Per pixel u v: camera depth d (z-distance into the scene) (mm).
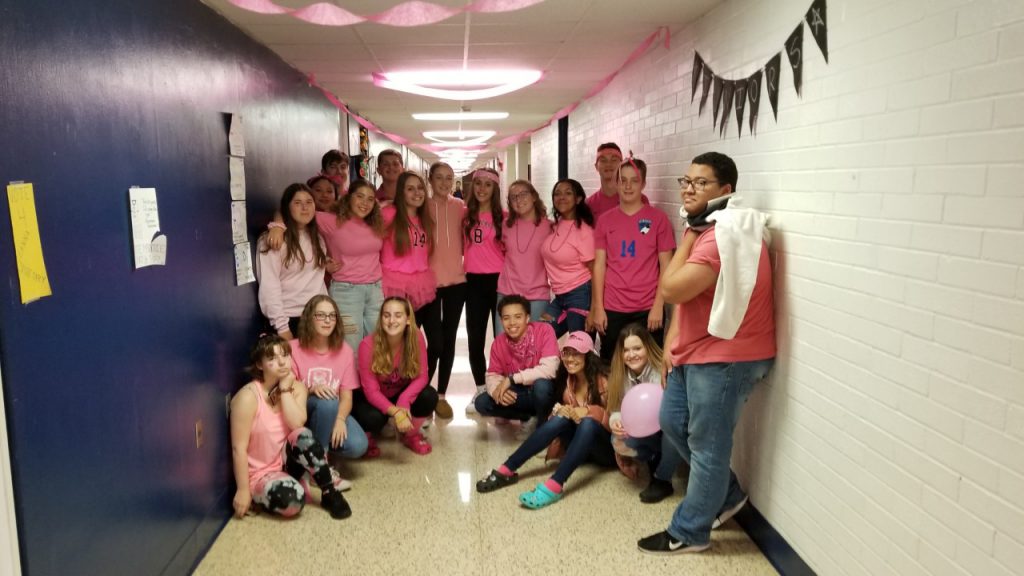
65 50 1691
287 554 2588
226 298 2873
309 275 3447
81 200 1756
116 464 1920
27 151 1531
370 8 3127
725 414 2402
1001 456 1405
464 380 5020
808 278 2229
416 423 3594
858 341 1932
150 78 2188
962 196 1508
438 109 7539
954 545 1546
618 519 2859
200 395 2570
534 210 4066
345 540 2691
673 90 3799
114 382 1915
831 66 2070
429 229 3930
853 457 1968
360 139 8797
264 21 3303
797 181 2303
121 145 1978
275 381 2955
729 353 2361
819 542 2174
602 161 4254
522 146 13578
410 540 2689
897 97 1744
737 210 2295
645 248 3566
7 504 1449
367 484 3219
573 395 3361
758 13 2639
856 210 1938
